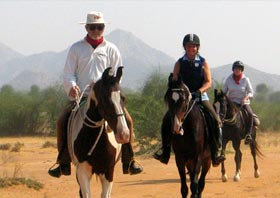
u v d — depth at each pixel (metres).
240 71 17.70
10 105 49.22
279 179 16.94
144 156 23.89
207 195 14.17
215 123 12.07
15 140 42.06
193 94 11.88
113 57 10.09
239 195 14.14
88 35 9.99
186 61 12.09
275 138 38.47
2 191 14.30
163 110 29.05
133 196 14.06
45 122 49.75
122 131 8.57
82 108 9.51
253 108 49.22
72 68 9.95
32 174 18.55
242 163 21.48
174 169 19.64
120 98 8.84
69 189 15.24
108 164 9.38
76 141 9.38
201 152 11.67
